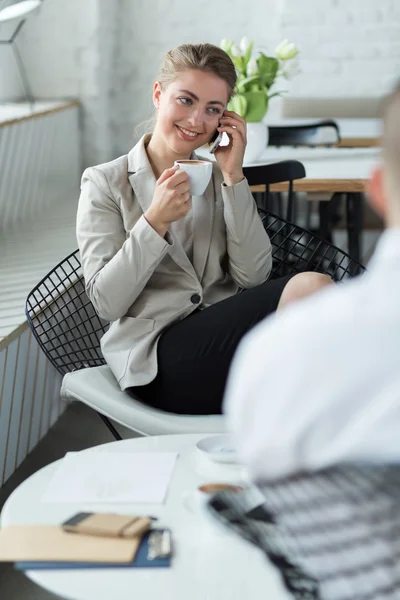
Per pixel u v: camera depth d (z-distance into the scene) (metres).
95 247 2.34
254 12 6.36
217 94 2.33
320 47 6.04
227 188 2.42
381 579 0.95
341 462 0.94
